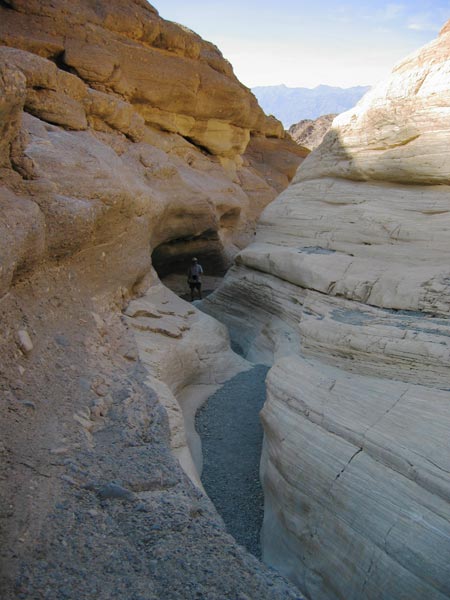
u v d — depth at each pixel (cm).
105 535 399
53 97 923
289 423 601
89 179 776
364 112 923
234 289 1184
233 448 736
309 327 727
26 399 515
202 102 1758
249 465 704
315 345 707
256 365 964
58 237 672
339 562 475
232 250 1764
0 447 446
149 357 764
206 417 805
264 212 1193
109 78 1366
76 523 401
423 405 523
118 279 871
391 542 435
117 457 503
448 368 550
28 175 663
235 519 617
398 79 866
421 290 683
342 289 798
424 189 826
